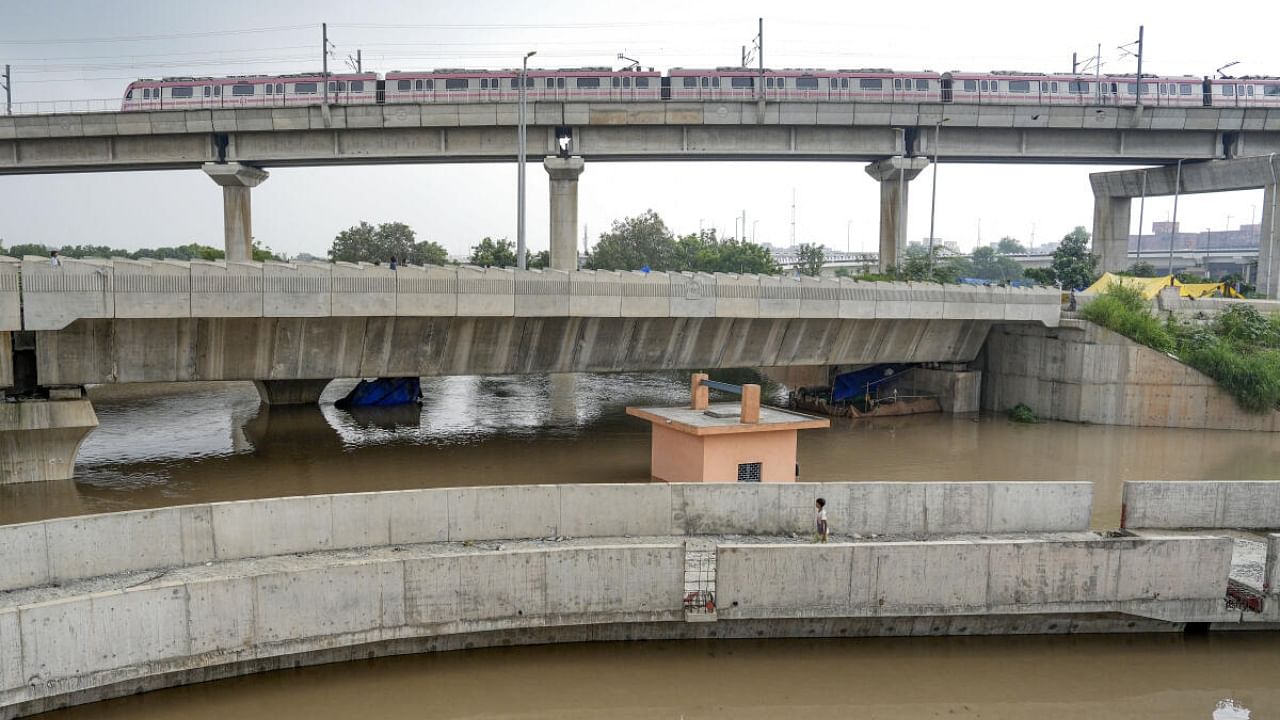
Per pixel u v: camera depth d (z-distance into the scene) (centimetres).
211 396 4909
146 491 2744
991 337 4647
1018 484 1978
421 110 5950
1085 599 1753
